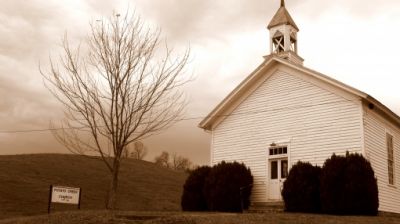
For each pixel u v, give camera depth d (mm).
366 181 19172
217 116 26641
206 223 13883
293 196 20781
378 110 22672
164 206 38875
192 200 24969
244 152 24938
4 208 29125
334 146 21562
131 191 43688
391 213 21875
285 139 23359
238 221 14414
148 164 63906
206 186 24281
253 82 25500
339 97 21969
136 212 16484
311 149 22281
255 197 23781
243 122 25453
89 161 53844
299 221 14992
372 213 19031
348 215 18906
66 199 18531
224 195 23000
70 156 54656
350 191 19125
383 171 22656
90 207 33688
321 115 22359
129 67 16844
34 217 15836
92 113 16578
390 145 24328
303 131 22797
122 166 55344
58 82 17375
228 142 25828
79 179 44312
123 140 16281
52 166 47250
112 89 16438
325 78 22266
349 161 19578
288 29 26406
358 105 21266
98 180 45594
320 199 20062
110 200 16141
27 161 46906
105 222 14031
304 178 20766
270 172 23672
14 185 36219
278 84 24484
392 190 23375
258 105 25062
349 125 21328
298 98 23438
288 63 23766
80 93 17641
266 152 23953
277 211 21672
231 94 25703
